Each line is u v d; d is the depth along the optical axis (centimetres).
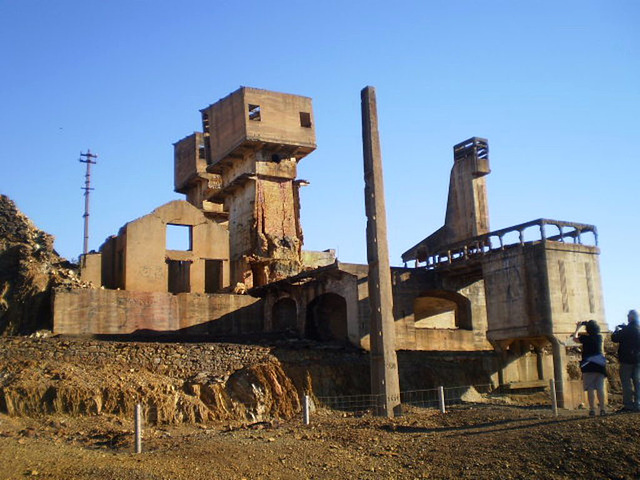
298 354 3256
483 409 2420
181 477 1569
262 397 2895
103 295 4059
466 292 4084
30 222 4650
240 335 4034
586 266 3412
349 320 3691
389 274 2856
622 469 1427
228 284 4978
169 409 2609
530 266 3362
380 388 2725
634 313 1842
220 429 2467
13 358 2766
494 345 3562
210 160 6041
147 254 4659
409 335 3831
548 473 1470
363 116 2994
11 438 2078
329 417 2733
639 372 1806
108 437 2159
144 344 3005
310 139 5588
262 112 5431
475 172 4444
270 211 5428
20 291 4216
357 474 1598
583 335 1880
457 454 1666
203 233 4944
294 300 4219
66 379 2588
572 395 2905
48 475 1580
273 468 1667
